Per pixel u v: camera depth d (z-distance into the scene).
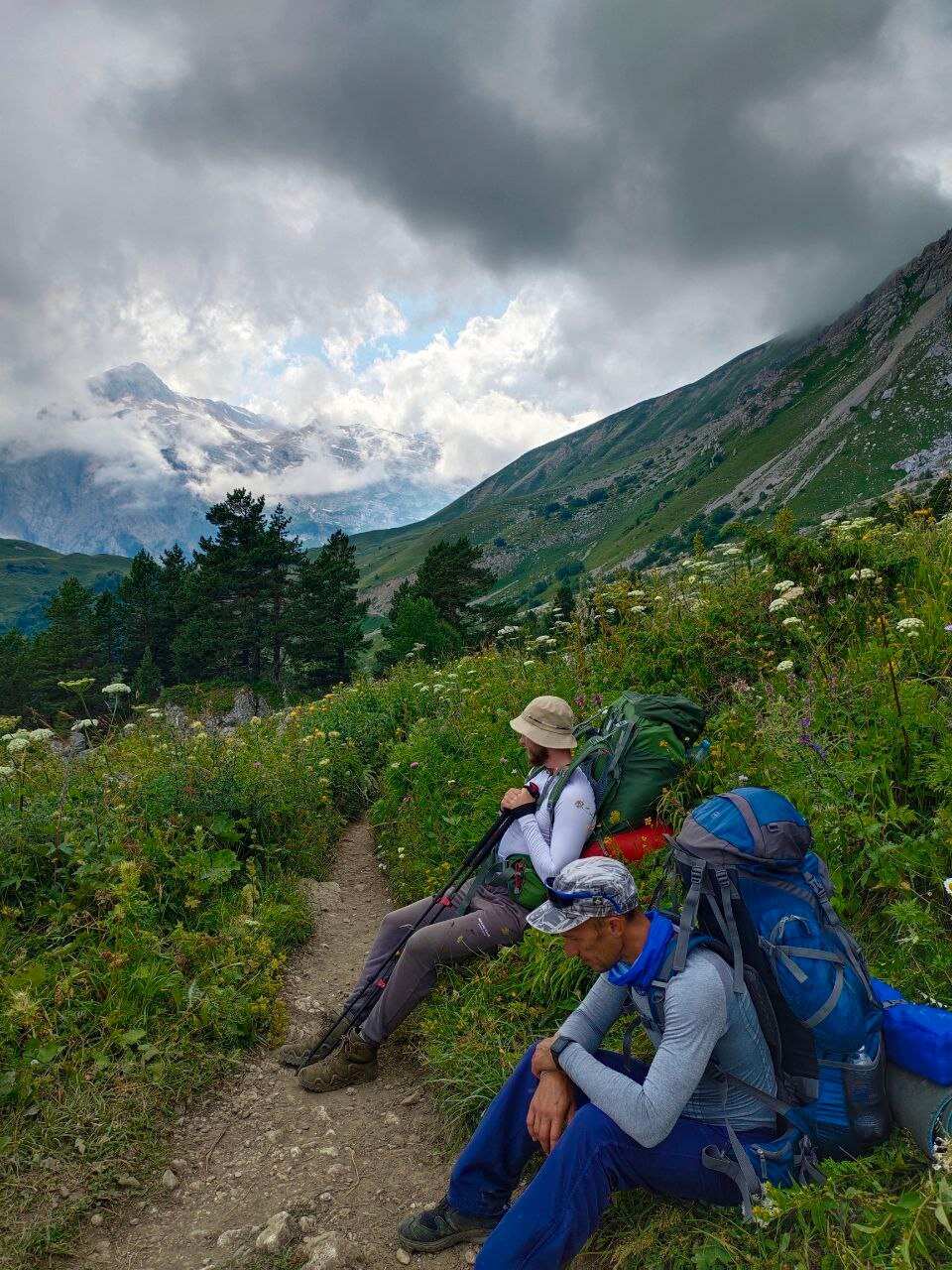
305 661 72.81
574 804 4.13
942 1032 2.31
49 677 80.62
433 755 8.07
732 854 2.45
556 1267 2.57
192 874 5.75
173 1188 3.60
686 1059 2.40
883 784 3.90
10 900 5.13
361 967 5.81
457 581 64.75
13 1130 3.64
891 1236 2.22
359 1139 3.91
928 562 6.18
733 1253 2.45
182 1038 4.36
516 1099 3.04
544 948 4.25
